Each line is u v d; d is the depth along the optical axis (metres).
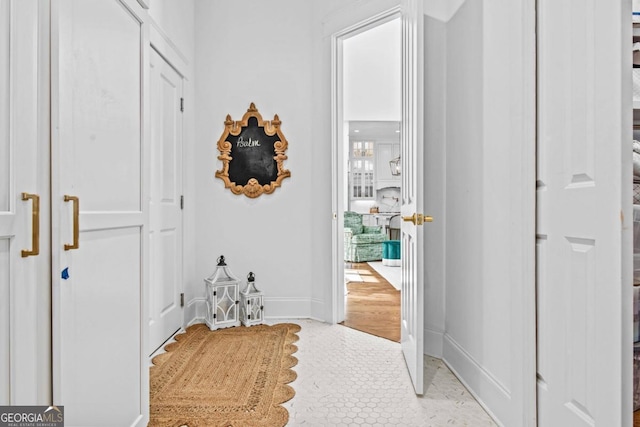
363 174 10.59
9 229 0.96
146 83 1.68
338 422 1.79
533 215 1.58
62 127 1.14
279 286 3.59
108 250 1.39
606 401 1.21
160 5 2.77
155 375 2.29
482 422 1.80
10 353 0.98
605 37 1.23
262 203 3.58
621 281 1.16
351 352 2.70
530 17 1.60
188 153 3.38
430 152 2.66
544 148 1.55
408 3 2.34
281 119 3.58
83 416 1.25
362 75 6.11
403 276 2.64
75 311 1.21
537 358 1.59
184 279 3.28
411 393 2.09
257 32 3.58
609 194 1.21
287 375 2.30
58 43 1.10
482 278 2.00
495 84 1.88
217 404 1.94
